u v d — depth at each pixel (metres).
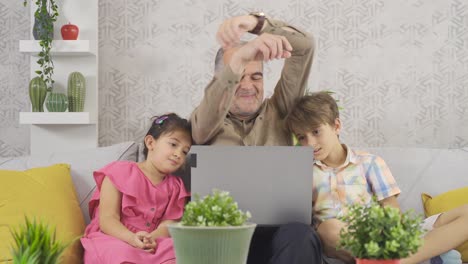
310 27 2.85
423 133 2.83
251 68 2.46
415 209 2.31
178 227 1.22
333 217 2.11
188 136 2.21
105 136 2.85
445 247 1.90
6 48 2.88
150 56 2.85
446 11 2.84
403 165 2.39
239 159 1.74
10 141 2.88
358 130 2.83
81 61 2.79
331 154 2.23
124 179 2.12
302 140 2.23
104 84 2.85
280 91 2.49
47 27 2.67
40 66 2.78
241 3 2.85
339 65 2.84
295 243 1.68
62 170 2.26
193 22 2.85
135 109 2.85
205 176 1.74
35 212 2.02
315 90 2.84
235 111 2.45
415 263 1.88
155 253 1.87
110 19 2.85
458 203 2.20
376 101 2.83
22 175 2.14
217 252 1.21
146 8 2.85
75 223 2.09
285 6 2.85
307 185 1.76
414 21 2.84
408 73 2.83
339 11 2.85
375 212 1.27
